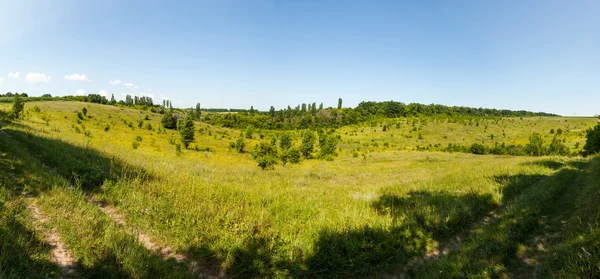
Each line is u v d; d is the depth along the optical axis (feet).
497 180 39.50
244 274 16.28
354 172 74.59
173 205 23.08
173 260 16.61
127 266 14.37
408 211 26.17
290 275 16.69
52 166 31.40
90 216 18.83
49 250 14.49
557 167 48.67
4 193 18.70
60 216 17.85
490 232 20.42
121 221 20.30
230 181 43.11
